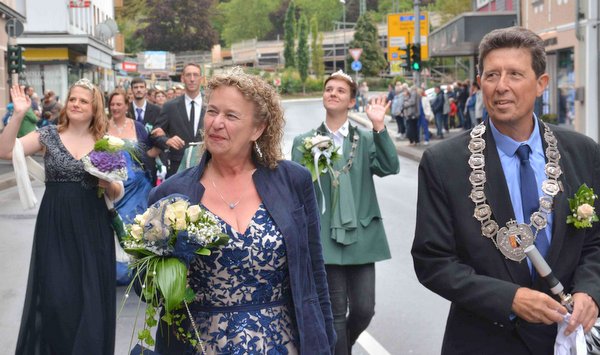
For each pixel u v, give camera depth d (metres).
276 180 3.63
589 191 3.46
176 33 128.25
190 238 3.32
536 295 3.30
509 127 3.55
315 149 5.96
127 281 9.04
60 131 6.21
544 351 3.43
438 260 3.52
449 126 35.94
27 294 6.00
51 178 6.07
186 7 128.00
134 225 3.42
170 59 105.88
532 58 3.50
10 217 15.26
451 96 37.25
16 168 6.06
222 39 162.50
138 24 133.88
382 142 5.96
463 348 3.55
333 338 3.75
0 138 6.04
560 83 25.56
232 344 3.44
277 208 3.55
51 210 6.03
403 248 11.34
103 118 6.30
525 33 3.53
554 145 3.58
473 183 3.52
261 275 3.49
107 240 6.11
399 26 47.09
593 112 21.64
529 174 3.54
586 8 21.55
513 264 3.46
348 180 5.99
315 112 63.44
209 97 3.59
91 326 5.88
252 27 158.62
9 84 35.41
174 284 3.30
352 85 6.18
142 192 9.15
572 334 3.34
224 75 3.56
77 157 6.16
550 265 3.46
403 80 77.69
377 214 6.03
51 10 47.97
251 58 139.38
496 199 3.49
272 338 3.49
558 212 3.48
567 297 3.37
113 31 57.88
